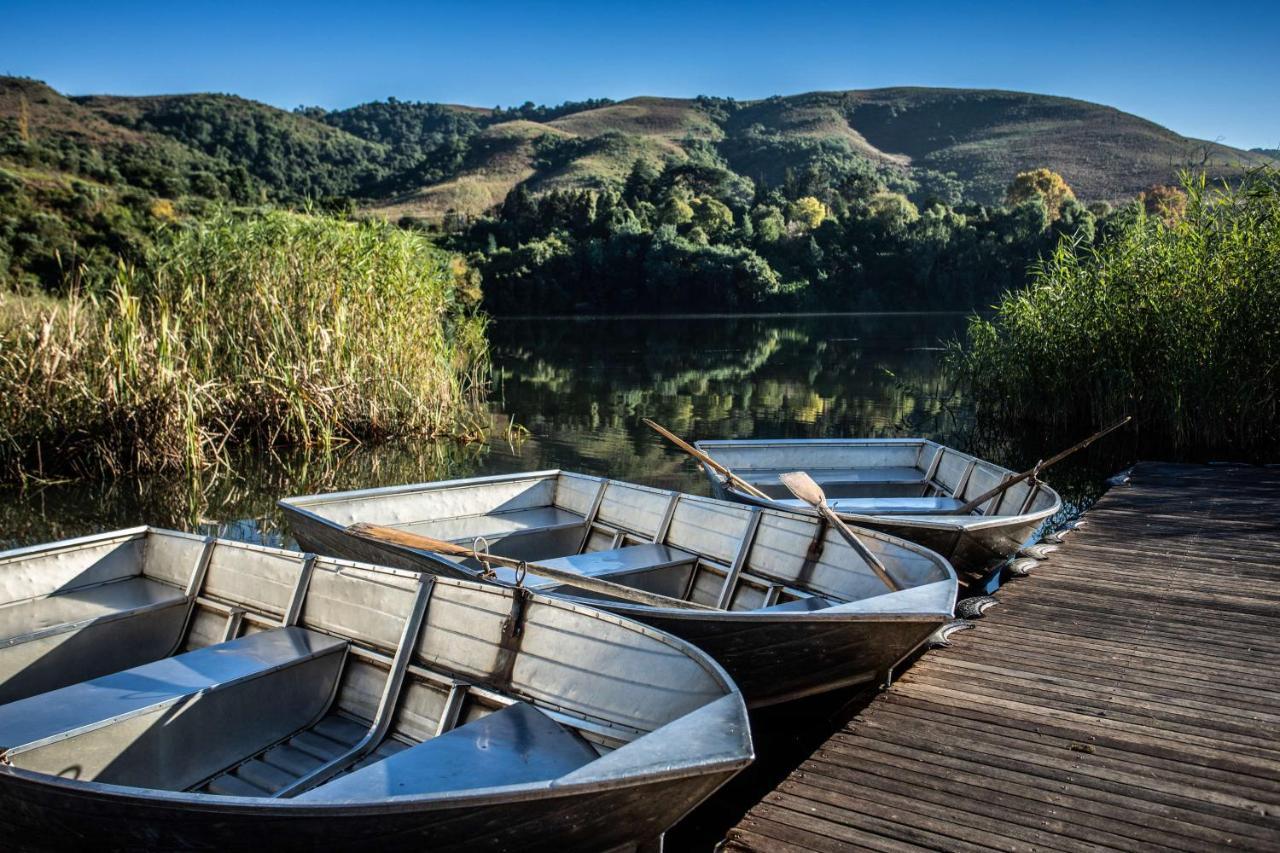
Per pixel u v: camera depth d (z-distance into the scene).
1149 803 2.93
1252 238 10.63
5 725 3.07
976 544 5.29
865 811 2.93
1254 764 3.16
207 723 3.38
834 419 13.85
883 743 3.38
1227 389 10.55
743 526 5.24
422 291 11.50
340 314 10.50
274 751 3.50
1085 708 3.64
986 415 13.31
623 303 55.97
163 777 3.24
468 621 3.67
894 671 4.48
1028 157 145.62
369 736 3.52
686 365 22.80
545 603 3.52
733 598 5.02
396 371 11.05
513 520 6.40
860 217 63.94
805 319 48.78
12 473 8.58
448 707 3.45
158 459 8.95
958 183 138.38
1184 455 10.60
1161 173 123.12
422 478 9.08
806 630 3.64
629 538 5.93
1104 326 11.47
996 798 2.99
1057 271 12.62
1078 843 2.73
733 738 2.54
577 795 2.36
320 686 3.77
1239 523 6.73
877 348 28.27
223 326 10.26
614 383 18.67
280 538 7.01
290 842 2.50
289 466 9.42
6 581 4.43
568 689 3.35
